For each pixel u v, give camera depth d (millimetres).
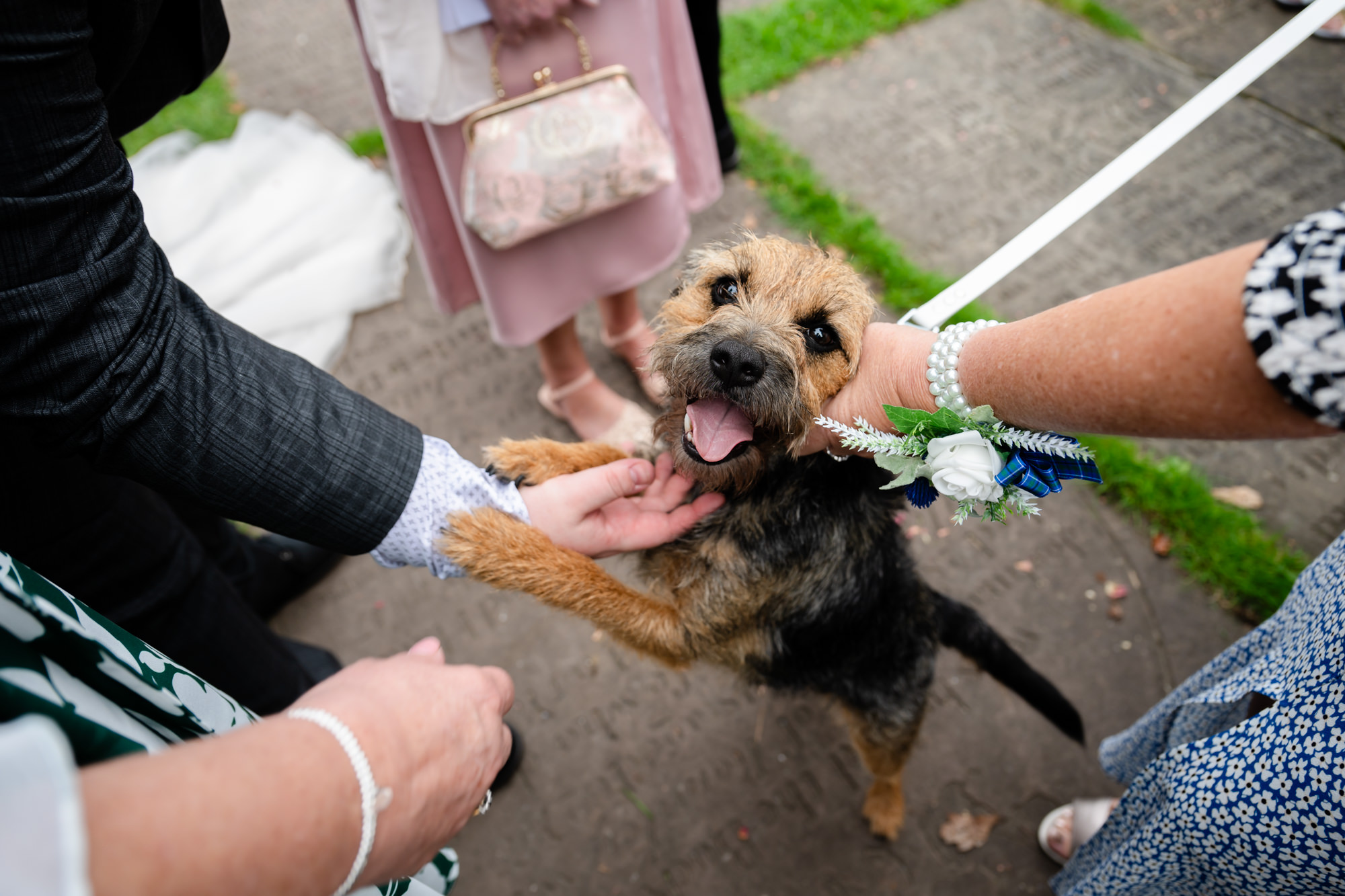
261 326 3672
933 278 3621
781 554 1969
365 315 3811
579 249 2771
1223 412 934
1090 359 1028
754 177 4047
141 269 1215
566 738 2760
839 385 1854
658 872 2527
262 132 4359
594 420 3281
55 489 1589
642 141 2479
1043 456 1308
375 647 2957
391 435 1495
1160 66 4375
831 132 4223
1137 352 971
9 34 979
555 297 2832
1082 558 3012
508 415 3459
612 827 2604
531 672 2883
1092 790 2619
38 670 826
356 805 870
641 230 2846
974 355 1277
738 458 1858
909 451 1366
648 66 2611
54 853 548
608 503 1915
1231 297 888
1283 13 4504
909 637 2250
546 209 2430
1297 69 4246
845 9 4668
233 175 4180
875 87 4395
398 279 3891
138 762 709
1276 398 880
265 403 1326
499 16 2195
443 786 1003
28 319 1065
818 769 2689
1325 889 1287
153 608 1841
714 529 2002
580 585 1767
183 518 2484
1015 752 2693
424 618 3006
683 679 2855
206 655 1984
